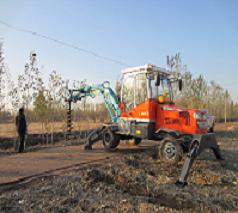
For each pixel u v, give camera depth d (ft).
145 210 15.88
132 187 20.35
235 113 166.40
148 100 30.22
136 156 30.37
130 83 32.32
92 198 16.81
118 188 19.81
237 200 19.54
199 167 27.84
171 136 28.19
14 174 20.30
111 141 33.45
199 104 75.31
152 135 30.17
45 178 19.54
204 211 17.01
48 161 26.25
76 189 17.95
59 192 17.08
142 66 31.09
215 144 29.12
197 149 24.99
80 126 71.46
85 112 73.92
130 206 16.16
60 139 58.34
